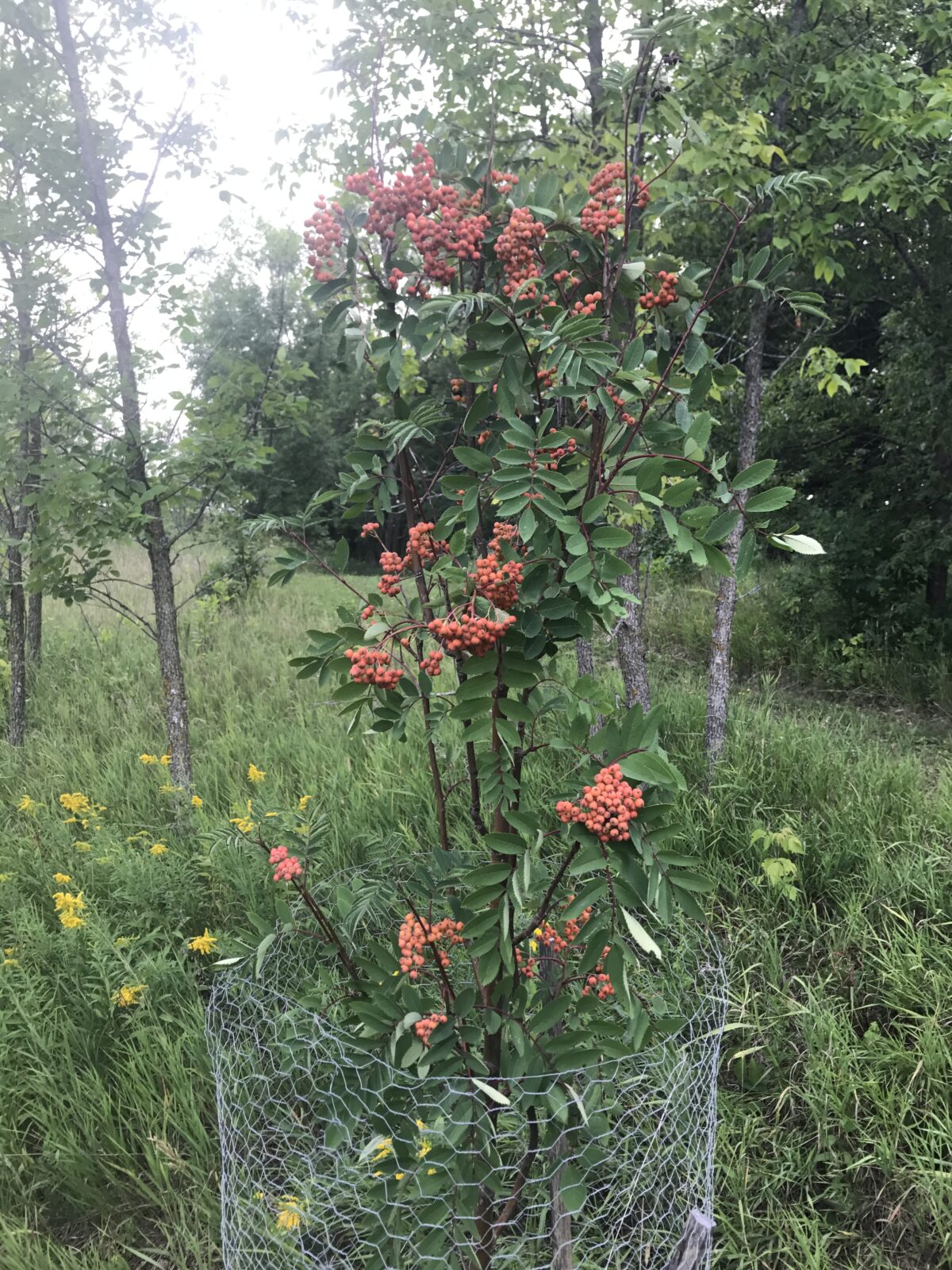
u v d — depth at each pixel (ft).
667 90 6.45
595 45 14.07
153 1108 8.91
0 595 19.69
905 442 25.79
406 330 5.85
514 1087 6.17
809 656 27.37
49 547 13.94
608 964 5.32
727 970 10.91
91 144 13.38
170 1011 10.27
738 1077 9.95
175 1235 8.20
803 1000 10.77
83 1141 8.90
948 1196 8.20
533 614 5.60
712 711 15.83
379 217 5.77
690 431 5.17
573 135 14.03
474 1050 6.60
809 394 26.99
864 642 26.30
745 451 16.80
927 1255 8.15
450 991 6.71
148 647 27.45
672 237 15.51
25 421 13.74
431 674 5.61
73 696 22.25
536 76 13.85
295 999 8.94
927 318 23.43
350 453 6.42
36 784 16.63
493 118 6.49
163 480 14.34
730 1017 10.25
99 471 13.38
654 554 33.86
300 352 39.22
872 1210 8.56
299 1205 7.51
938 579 26.37
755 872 12.77
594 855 5.10
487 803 5.96
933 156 16.49
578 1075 6.76
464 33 12.62
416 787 14.37
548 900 6.15
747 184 13.12
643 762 5.03
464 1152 5.99
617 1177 8.09
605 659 23.98
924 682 24.41
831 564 26.76
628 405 5.75
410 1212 6.88
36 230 13.70
